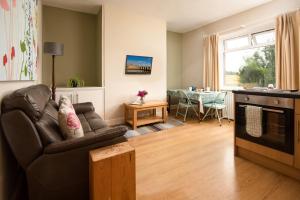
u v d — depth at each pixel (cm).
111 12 395
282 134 200
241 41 455
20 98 127
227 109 462
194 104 469
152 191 174
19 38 154
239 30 433
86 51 440
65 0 366
